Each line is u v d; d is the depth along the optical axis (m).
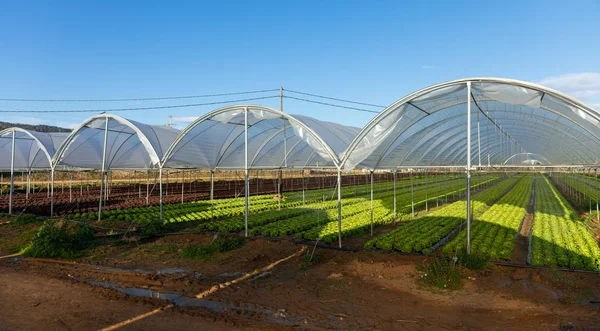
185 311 8.88
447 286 10.25
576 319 8.16
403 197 35.31
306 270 12.25
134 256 14.27
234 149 21.55
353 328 7.94
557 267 11.79
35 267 12.84
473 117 16.86
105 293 10.19
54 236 14.48
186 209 25.55
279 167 21.55
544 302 9.09
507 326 7.92
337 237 16.30
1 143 26.41
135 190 41.34
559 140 21.66
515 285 10.23
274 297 9.82
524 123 18.50
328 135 19.53
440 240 16.95
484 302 9.21
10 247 15.66
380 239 15.44
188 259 13.77
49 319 8.54
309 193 39.97
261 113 16.20
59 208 26.39
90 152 23.08
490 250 13.30
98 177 65.31
